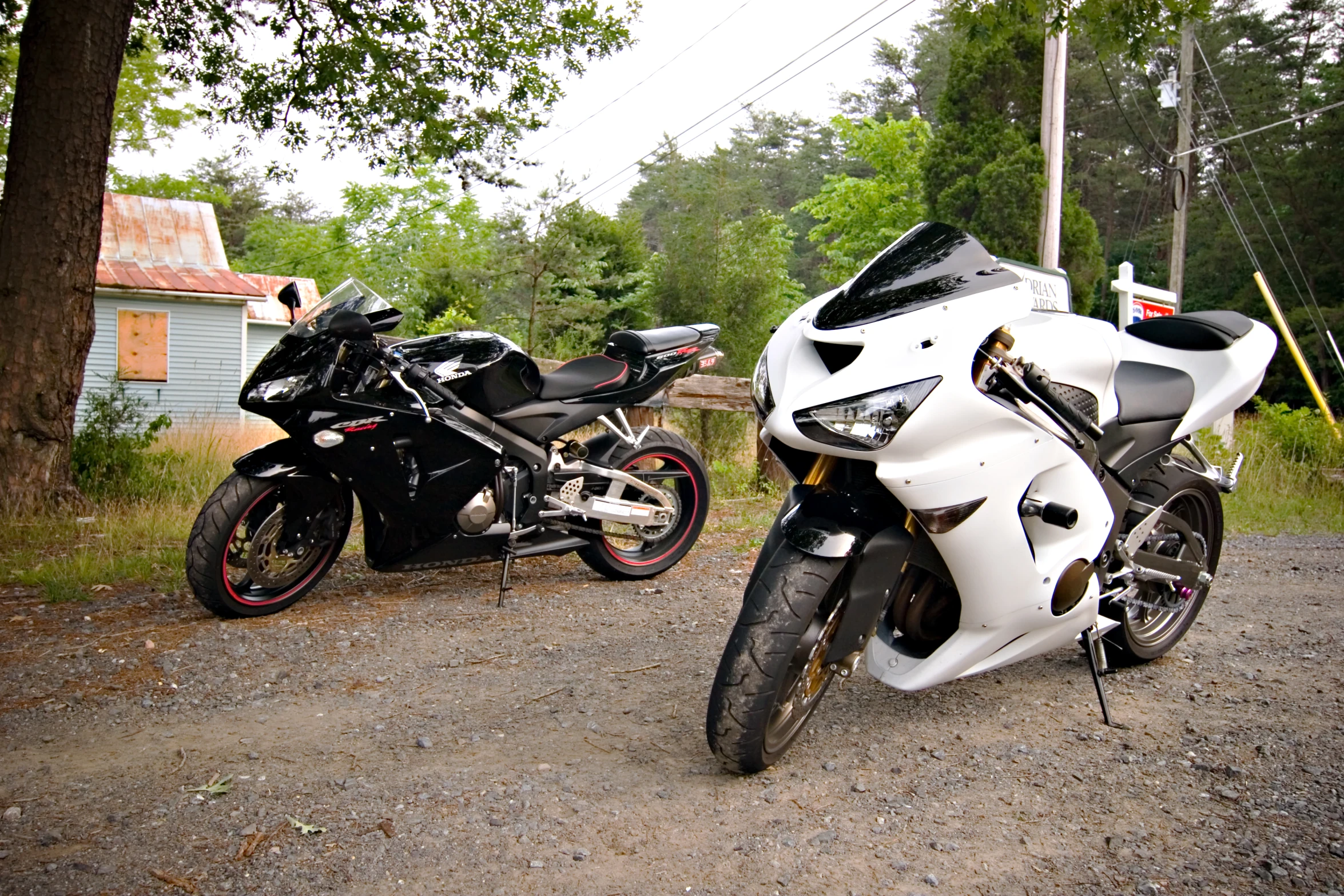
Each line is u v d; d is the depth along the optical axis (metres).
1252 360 3.90
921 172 21.08
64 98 7.37
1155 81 40.50
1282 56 42.06
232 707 3.45
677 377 5.26
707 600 4.99
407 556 4.64
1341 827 2.60
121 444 8.33
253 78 10.68
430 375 4.47
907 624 3.24
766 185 57.22
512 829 2.57
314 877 2.34
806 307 3.11
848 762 3.03
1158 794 2.82
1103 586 3.55
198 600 4.36
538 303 18.55
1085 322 3.35
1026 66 19.78
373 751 3.08
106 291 20.17
